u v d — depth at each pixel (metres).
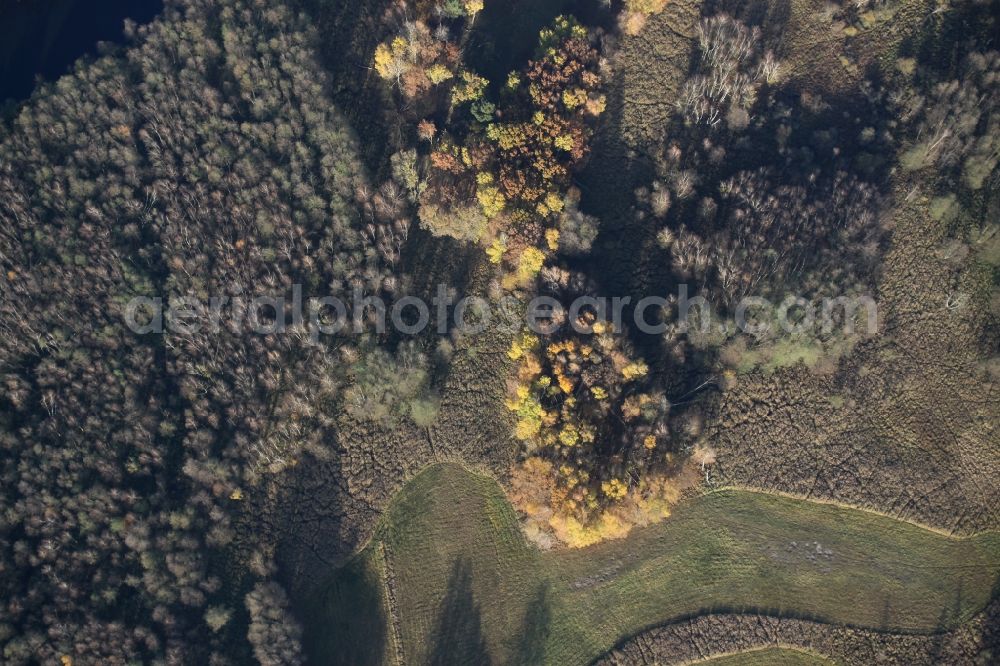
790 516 88.94
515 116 96.81
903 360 92.00
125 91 92.12
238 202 92.12
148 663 77.62
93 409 82.69
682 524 88.94
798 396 91.38
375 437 91.38
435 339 95.12
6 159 87.12
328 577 87.50
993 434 89.50
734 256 93.50
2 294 83.00
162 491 82.94
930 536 87.88
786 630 84.94
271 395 89.38
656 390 90.38
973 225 93.81
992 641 83.56
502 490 90.69
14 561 76.50
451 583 88.12
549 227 93.00
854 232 93.69
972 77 95.94
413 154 95.00
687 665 84.31
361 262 93.62
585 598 87.19
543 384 87.38
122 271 86.69
